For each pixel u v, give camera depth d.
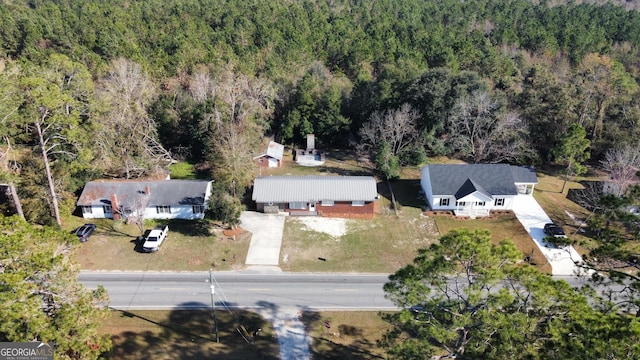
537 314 21.98
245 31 90.81
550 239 26.25
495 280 22.73
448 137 67.88
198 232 48.50
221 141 60.00
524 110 67.44
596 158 69.62
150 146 63.66
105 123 54.94
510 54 94.94
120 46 78.62
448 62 81.38
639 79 88.12
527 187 58.03
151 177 58.94
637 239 24.56
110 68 69.44
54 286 24.80
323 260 44.81
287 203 52.47
